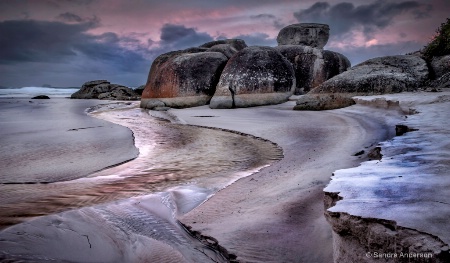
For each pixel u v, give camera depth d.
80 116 15.65
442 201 1.98
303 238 2.89
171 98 19.20
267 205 3.81
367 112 10.77
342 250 2.03
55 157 6.83
